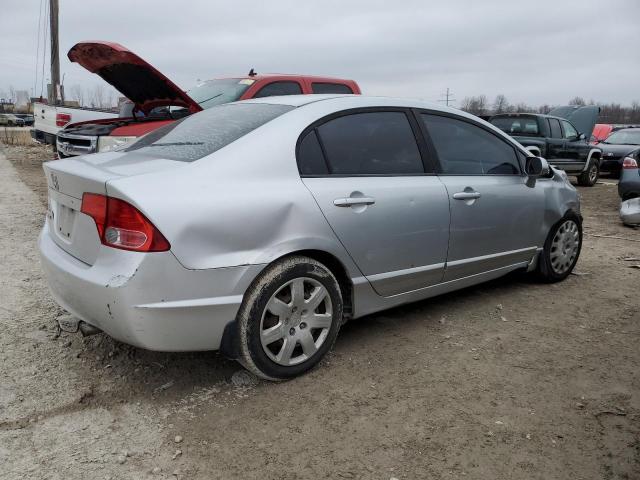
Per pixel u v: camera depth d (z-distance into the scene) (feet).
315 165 10.46
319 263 10.19
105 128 23.11
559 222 15.98
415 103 12.78
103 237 8.75
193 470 7.70
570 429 8.81
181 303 8.68
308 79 26.48
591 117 60.70
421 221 11.77
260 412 9.14
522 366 10.96
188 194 8.79
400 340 12.08
